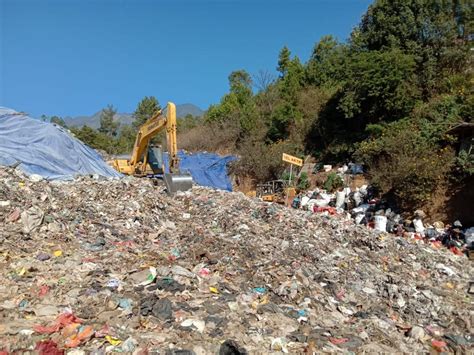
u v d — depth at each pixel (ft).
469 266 32.83
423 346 17.89
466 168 45.88
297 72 111.86
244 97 127.03
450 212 45.80
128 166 55.01
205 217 35.17
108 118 205.77
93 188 36.81
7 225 24.67
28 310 15.24
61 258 21.54
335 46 115.85
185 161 93.76
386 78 64.80
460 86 61.36
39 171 42.27
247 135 102.68
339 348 15.98
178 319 16.05
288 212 38.83
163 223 32.96
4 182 30.42
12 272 18.86
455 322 21.12
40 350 12.27
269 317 17.74
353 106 70.33
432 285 26.73
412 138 53.57
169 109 46.32
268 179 83.51
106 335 13.91
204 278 21.09
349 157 72.18
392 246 32.89
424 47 69.92
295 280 22.38
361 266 27.17
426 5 71.56
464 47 68.28
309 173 75.31
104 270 20.07
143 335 14.40
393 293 23.34
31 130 46.44
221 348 13.88
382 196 53.36
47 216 26.81
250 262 24.81
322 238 31.76
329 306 20.70
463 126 49.65
